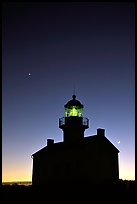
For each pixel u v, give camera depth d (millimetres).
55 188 25359
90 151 32594
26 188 22062
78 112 37250
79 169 32219
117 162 34812
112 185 22141
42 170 37062
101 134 34656
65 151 34688
